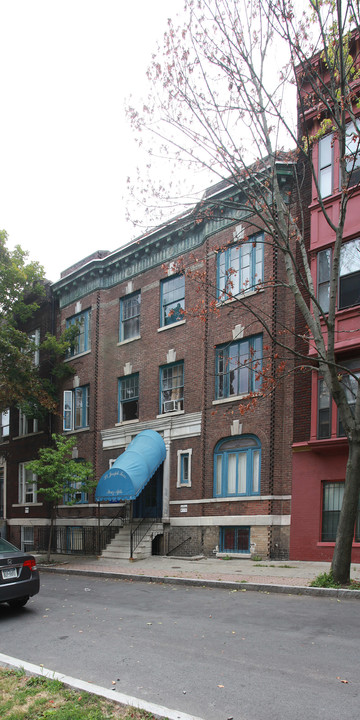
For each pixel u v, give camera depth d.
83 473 20.09
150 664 6.89
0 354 23.22
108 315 25.00
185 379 20.61
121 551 19.83
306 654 7.04
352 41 14.60
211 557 18.11
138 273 23.64
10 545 11.50
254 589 12.16
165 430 20.95
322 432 16.03
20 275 23.02
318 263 16.59
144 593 12.46
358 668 6.45
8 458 30.31
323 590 11.09
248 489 17.73
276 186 12.84
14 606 11.20
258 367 17.95
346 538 11.56
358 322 15.34
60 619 9.88
